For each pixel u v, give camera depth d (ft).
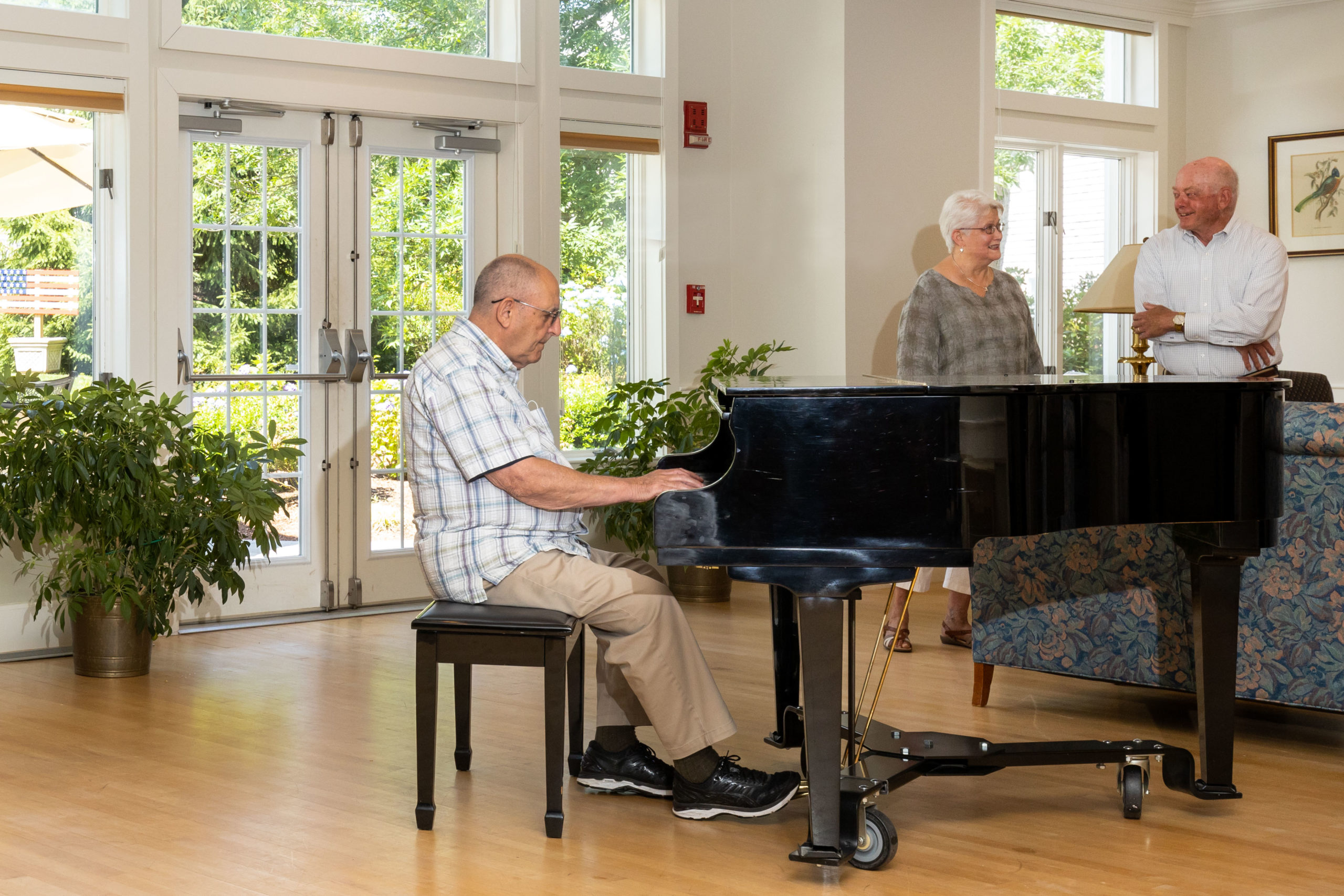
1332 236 23.00
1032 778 10.48
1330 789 10.18
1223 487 8.95
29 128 15.05
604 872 8.42
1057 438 8.38
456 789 10.12
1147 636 11.60
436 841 8.97
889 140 19.70
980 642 12.52
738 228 20.70
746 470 8.20
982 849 8.86
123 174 15.46
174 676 13.91
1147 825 9.36
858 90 19.29
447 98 17.75
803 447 8.16
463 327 9.78
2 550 14.80
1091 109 22.62
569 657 10.46
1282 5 23.29
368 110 17.17
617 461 18.17
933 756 9.30
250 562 15.56
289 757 10.93
